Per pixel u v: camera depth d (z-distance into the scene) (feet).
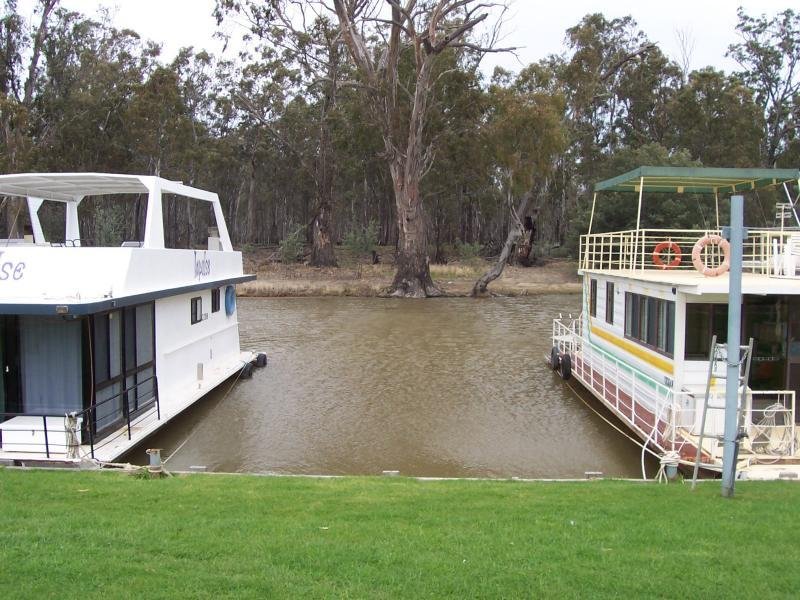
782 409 32.01
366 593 15.02
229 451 39.17
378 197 256.32
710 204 141.38
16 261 37.32
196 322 52.31
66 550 17.49
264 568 16.40
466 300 131.75
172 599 14.66
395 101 137.08
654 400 39.50
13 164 135.23
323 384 57.52
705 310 36.35
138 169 176.14
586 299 59.11
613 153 190.80
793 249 40.27
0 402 36.29
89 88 170.71
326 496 24.62
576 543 18.37
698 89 181.68
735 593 15.11
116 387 38.60
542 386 56.85
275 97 213.25
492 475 34.96
